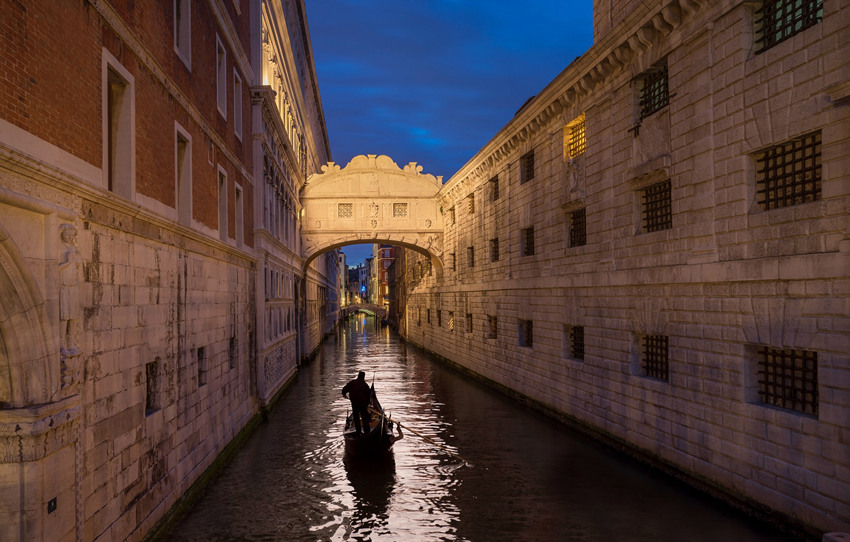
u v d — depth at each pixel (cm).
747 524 958
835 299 824
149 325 886
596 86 1552
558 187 1830
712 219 1084
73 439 642
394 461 1378
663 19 1198
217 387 1323
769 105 952
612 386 1455
